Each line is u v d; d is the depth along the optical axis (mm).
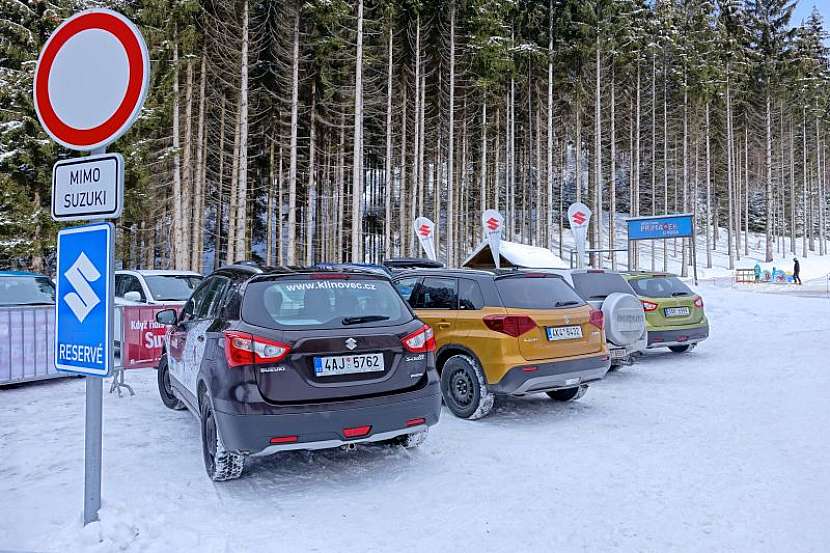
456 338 6258
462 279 6539
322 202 35875
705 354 10938
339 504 3869
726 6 48500
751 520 3537
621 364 8383
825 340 11625
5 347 7191
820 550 3129
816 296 25219
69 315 3205
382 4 26812
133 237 28719
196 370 4641
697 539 3305
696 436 5445
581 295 8219
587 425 5934
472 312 6238
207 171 32406
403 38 30234
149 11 20281
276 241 36562
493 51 29891
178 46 21984
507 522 3570
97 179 3051
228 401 3854
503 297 6211
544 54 33156
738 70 44469
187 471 4449
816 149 57406
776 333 13227
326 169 35062
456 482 4285
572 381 6180
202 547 3191
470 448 5137
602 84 37719
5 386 7641
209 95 28172
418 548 3225
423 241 19203
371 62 27656
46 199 17938
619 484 4211
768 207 48156
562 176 45625
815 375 8242
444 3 29562
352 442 4039
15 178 17141
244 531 3428
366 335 4191
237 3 23391
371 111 32625
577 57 35156
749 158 59281
